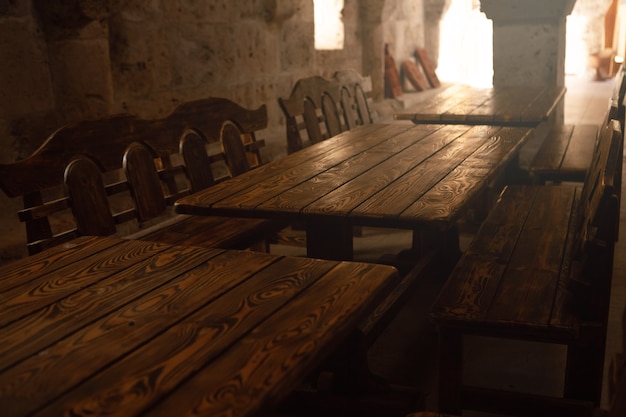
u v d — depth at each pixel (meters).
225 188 3.11
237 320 1.70
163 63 5.69
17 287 1.96
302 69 7.72
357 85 5.72
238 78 6.64
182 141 3.72
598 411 2.37
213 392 1.38
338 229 3.11
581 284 2.32
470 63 13.24
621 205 5.52
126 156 3.35
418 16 11.25
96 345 1.59
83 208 3.04
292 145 4.61
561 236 3.09
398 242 4.89
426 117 5.32
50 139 3.00
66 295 1.90
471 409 2.46
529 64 7.55
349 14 8.77
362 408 2.65
